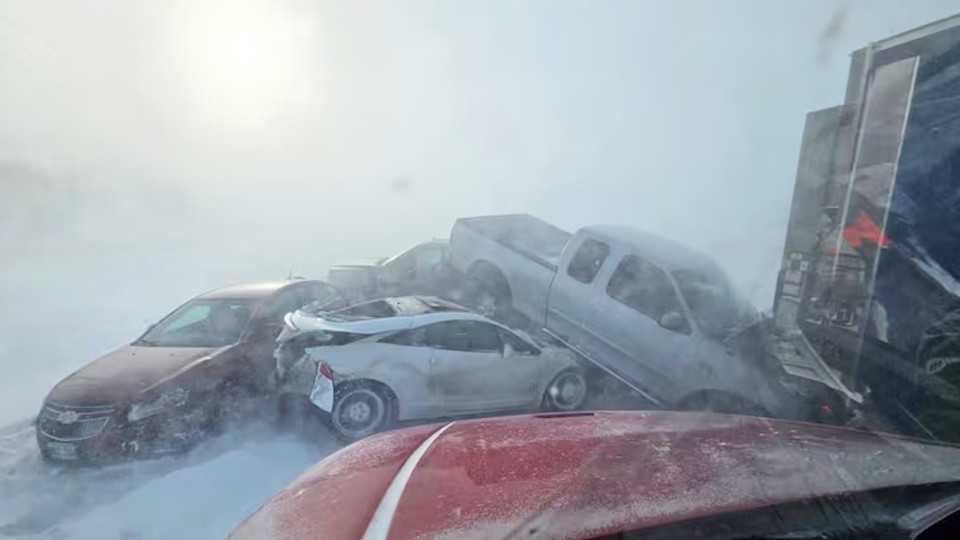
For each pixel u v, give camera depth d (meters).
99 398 3.93
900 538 1.35
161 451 4.02
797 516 1.41
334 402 4.27
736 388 4.20
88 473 3.77
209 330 5.18
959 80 2.97
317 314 5.04
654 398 4.72
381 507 1.52
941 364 2.99
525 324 6.18
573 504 1.45
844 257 3.59
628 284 5.10
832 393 3.63
